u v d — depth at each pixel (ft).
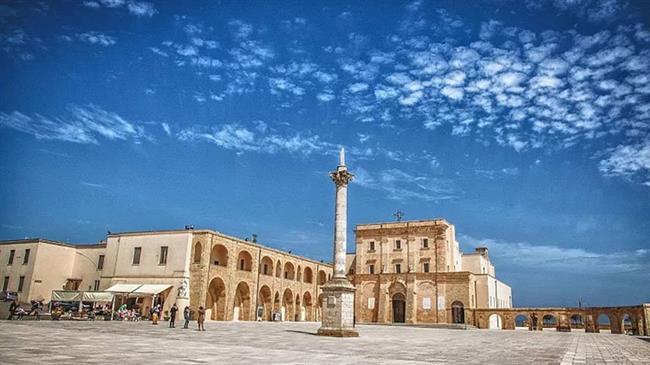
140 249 190.70
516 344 104.94
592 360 70.74
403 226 261.44
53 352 59.21
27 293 193.47
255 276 213.46
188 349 70.90
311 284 266.36
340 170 122.72
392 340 108.99
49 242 201.77
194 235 185.06
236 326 153.69
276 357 63.77
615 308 191.11
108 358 55.83
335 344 90.58
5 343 67.92
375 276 256.32
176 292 178.50
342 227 120.57
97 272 200.64
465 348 90.33
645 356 77.51
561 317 206.59
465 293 232.53
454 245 271.08
